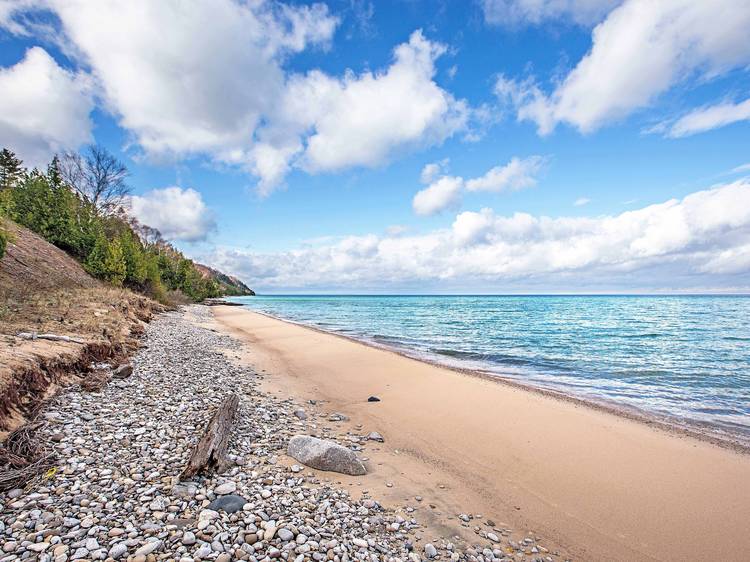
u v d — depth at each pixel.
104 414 7.59
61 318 12.85
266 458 6.87
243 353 19.47
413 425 9.77
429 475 7.07
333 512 5.27
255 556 4.08
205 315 45.72
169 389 10.05
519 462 7.76
